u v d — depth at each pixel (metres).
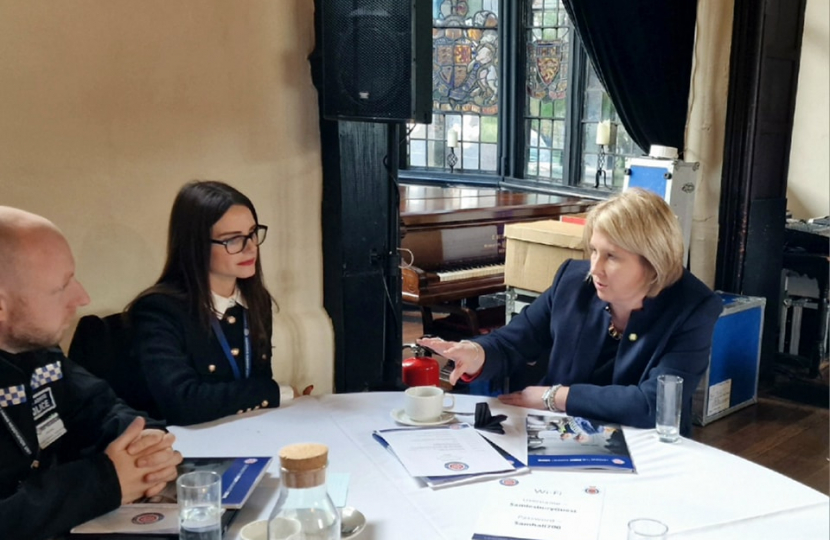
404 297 3.95
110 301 2.22
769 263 4.11
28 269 1.29
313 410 1.81
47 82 2.03
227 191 1.86
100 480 1.26
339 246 2.63
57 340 1.37
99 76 2.11
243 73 2.38
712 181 3.97
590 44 3.93
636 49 3.96
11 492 1.30
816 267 4.23
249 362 1.93
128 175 2.20
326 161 2.61
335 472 1.45
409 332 5.32
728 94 3.88
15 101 1.99
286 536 1.04
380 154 2.68
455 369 2.02
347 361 2.73
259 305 1.96
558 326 2.04
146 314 1.81
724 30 3.80
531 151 6.43
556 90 6.14
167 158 2.27
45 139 2.05
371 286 2.75
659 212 1.80
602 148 5.81
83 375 1.66
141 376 1.83
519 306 3.44
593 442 1.59
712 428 3.56
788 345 4.44
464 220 4.20
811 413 3.75
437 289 3.91
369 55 2.29
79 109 2.09
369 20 2.27
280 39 2.45
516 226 3.39
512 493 1.35
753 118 3.85
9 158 2.00
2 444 1.29
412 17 2.23
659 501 1.33
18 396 1.32
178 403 1.71
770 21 3.81
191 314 1.83
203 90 2.31
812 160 4.88
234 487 1.33
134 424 1.37
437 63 6.63
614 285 1.83
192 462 1.44
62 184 2.09
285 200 2.55
